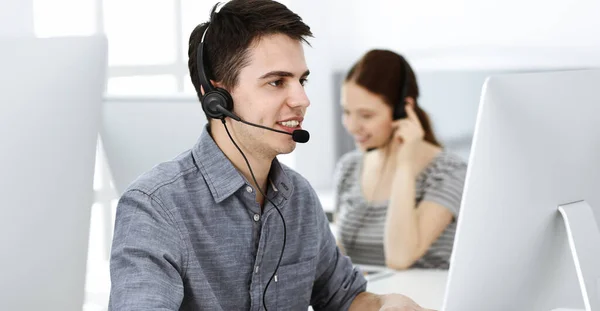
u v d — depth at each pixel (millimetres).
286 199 1489
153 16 3727
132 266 1304
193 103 1910
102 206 3078
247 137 1404
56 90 1454
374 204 2852
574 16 3725
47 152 1445
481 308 1250
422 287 2281
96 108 1516
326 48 4449
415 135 2762
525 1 3848
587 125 1321
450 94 3939
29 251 1438
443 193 2723
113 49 3578
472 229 1195
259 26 1380
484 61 3979
